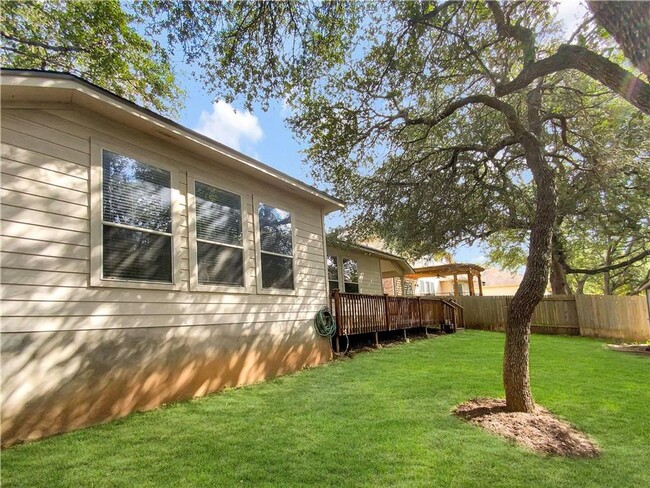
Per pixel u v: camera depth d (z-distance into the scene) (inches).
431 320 498.6
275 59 238.8
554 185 186.5
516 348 173.6
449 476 113.3
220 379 209.5
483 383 222.4
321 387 214.5
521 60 232.4
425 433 145.6
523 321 174.2
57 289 145.2
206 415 162.7
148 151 190.2
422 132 330.3
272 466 116.3
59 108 155.8
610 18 88.7
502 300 612.1
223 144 215.6
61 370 142.3
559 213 448.8
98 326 156.5
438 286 1294.3
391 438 140.1
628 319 493.4
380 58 256.7
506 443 138.6
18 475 105.7
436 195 325.1
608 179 351.3
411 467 118.0
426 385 217.8
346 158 323.0
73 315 148.8
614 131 331.6
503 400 188.2
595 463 126.2
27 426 130.9
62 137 155.3
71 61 397.1
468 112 332.2
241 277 236.1
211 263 216.4
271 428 148.2
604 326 519.8
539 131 253.1
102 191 166.2
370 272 548.7
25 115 144.9
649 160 350.6
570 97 301.1
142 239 180.5
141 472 110.0
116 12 354.3
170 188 199.2
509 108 205.0
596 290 1109.1
